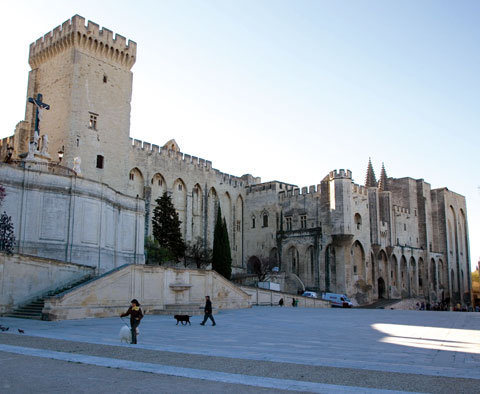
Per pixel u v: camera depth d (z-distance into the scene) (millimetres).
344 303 67250
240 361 13344
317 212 79812
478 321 30766
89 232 39344
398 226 90125
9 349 15031
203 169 82438
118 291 31781
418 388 9969
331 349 16531
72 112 54375
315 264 78438
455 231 108375
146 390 9766
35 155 42938
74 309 28141
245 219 90312
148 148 72688
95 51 57656
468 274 112812
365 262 79312
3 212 34562
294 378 11000
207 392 9594
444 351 16172
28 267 30625
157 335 20391
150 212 71250
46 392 9602
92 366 12336
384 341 19172
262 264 79375
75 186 38719
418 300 85562
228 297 42875
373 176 94875
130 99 61406
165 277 35969
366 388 9945
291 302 57969
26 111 58844
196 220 80312
